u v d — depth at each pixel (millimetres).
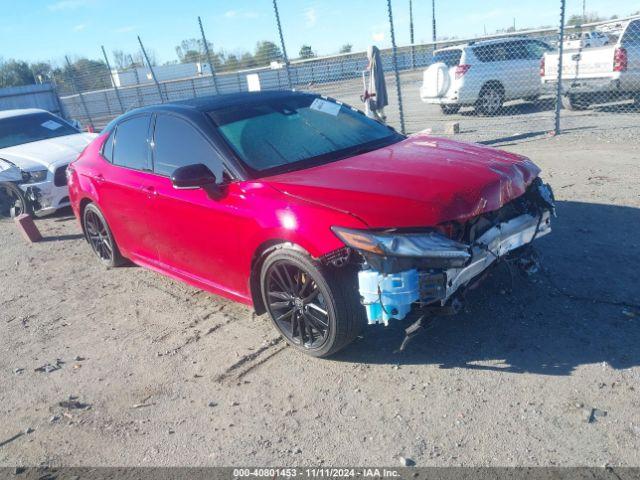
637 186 6219
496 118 12875
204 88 19781
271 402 3244
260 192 3537
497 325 3666
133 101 23125
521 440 2666
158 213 4398
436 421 2881
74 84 19406
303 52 15039
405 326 3820
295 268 3438
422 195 3115
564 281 4129
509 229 3465
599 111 12094
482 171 3416
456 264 2945
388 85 24750
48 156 8234
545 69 12344
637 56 10625
